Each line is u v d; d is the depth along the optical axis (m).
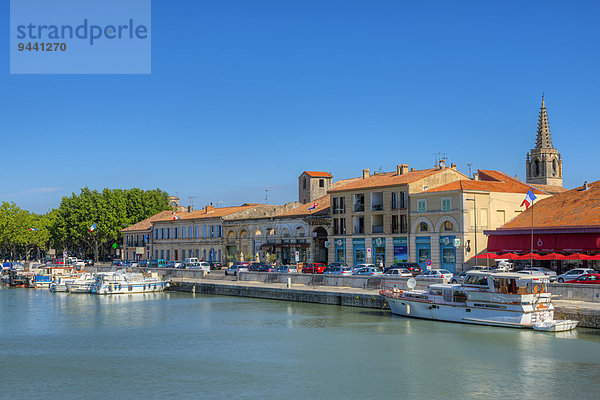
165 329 51.06
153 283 84.31
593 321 45.34
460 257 76.19
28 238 152.00
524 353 39.19
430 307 51.84
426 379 34.22
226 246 112.81
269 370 36.69
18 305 69.75
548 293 47.16
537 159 145.75
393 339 44.38
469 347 41.22
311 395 31.75
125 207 152.62
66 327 52.81
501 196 80.38
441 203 78.75
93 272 106.56
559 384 32.94
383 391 32.25
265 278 78.56
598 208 68.81
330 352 40.94
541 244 68.56
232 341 45.28
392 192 85.31
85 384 34.25
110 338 47.34
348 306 61.75
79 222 148.50
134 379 35.12
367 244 88.06
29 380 35.12
